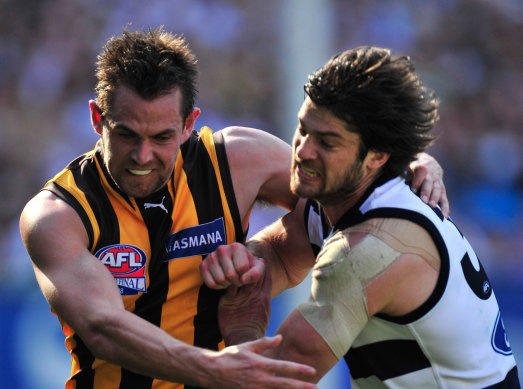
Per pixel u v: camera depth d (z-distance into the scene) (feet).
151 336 20.89
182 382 20.97
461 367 21.79
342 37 92.38
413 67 21.97
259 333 24.71
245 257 24.63
